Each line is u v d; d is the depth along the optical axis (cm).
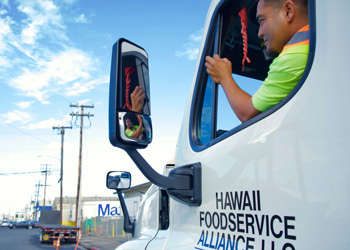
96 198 7331
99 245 2261
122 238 2825
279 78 116
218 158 140
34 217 9219
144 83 150
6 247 2130
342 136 89
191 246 149
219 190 136
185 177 154
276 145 109
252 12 172
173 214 178
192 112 173
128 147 142
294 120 104
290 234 100
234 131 134
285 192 103
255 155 118
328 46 99
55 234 2431
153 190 233
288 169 103
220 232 133
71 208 5622
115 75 138
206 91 170
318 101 98
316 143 96
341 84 93
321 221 91
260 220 112
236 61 177
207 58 152
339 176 88
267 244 108
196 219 152
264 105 121
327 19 102
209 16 174
